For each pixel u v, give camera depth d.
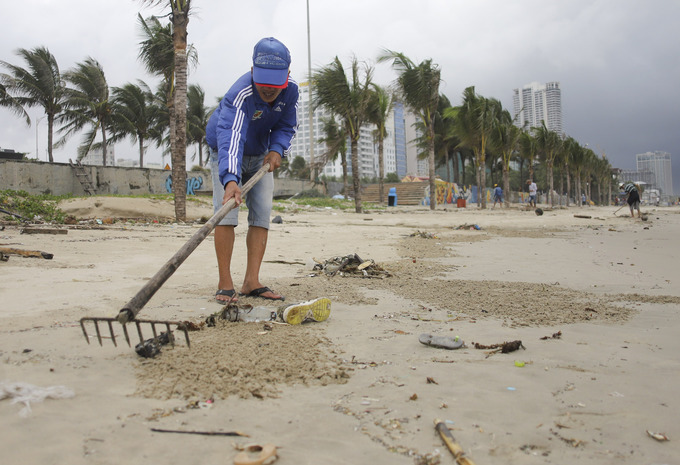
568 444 1.61
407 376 2.20
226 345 2.50
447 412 1.83
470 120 29.33
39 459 1.43
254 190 3.86
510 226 13.80
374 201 42.25
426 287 4.55
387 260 6.54
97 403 1.82
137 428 1.64
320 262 5.99
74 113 33.25
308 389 2.03
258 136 3.79
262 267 5.63
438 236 10.41
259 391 1.98
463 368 2.31
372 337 2.82
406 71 24.36
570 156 48.28
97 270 4.92
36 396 1.83
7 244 6.66
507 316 3.45
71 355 2.31
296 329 2.92
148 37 20.06
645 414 1.83
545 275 5.43
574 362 2.42
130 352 2.38
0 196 11.98
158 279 2.26
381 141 34.34
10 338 2.54
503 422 1.76
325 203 28.41
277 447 1.55
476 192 49.88
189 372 2.12
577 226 13.99
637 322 3.30
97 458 1.45
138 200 14.23
